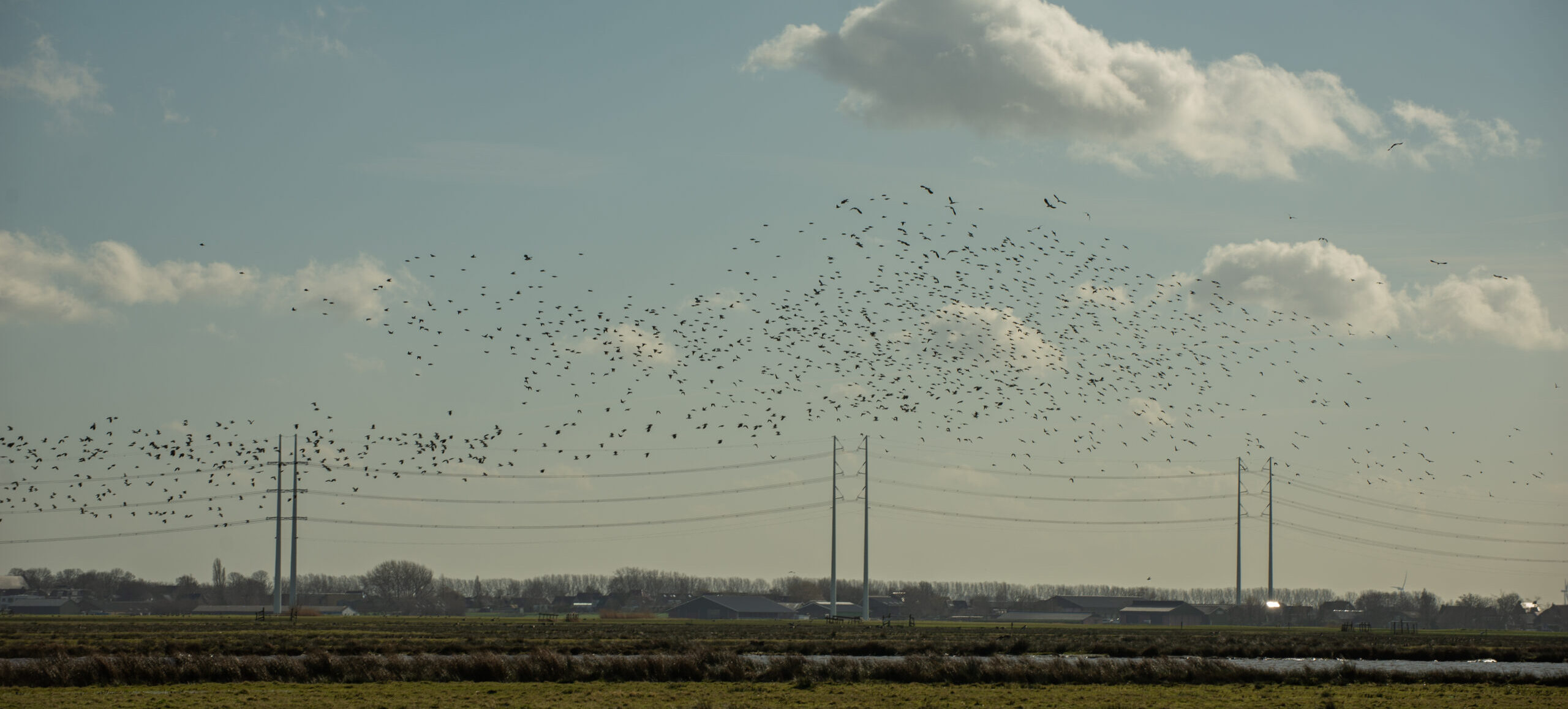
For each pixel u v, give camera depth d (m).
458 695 59.50
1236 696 63.03
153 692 59.62
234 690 61.06
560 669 69.12
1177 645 120.44
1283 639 143.12
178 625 164.00
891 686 65.94
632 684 66.19
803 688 64.62
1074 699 60.28
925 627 187.75
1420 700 62.62
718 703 55.50
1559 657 114.31
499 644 107.06
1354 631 194.38
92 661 64.69
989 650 109.38
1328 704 59.03
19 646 101.19
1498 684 73.62
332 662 69.25
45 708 52.59
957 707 55.72
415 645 105.12
